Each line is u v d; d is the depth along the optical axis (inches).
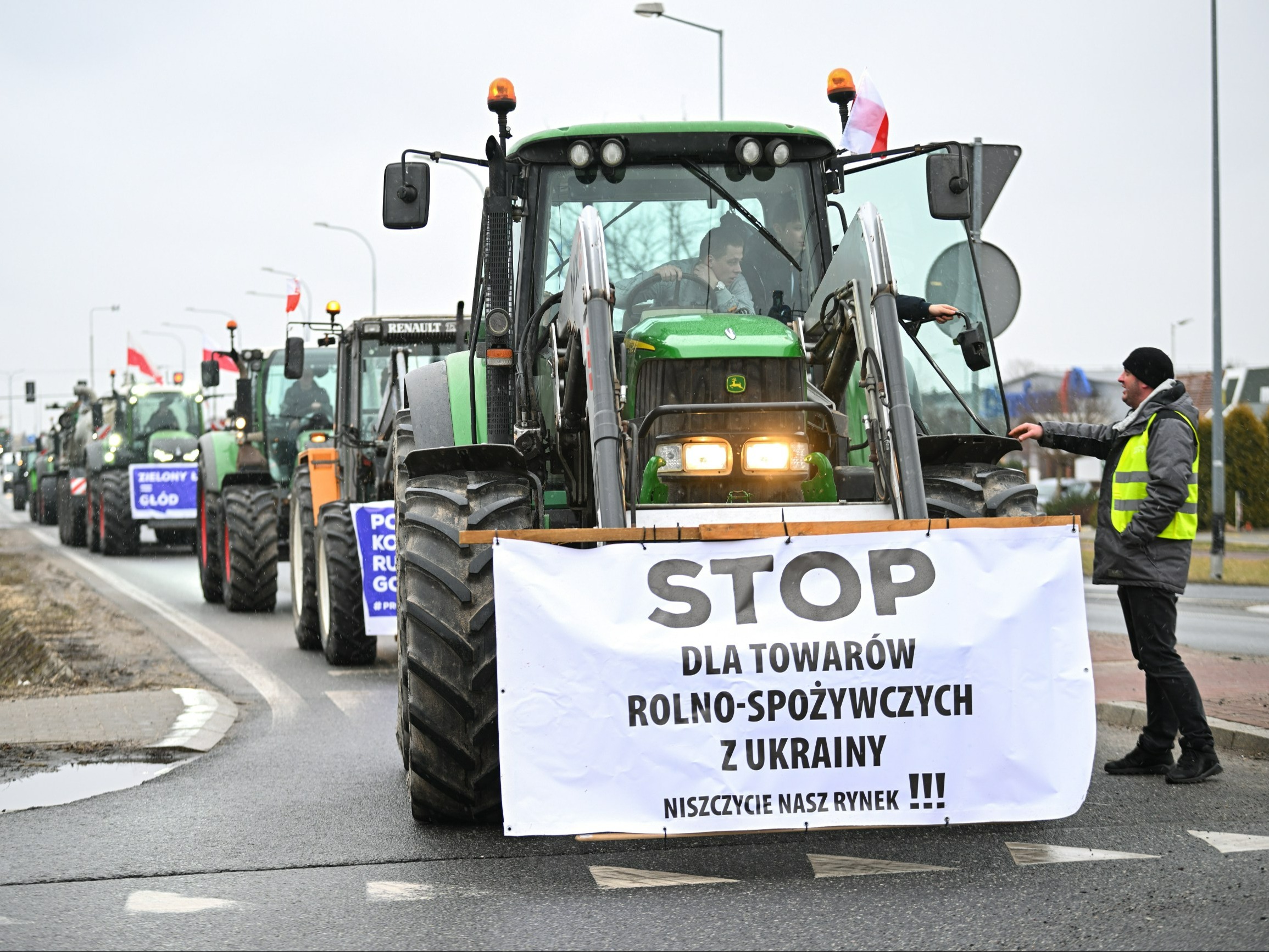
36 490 1663.4
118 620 555.2
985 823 216.1
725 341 225.1
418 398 273.6
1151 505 243.6
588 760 187.5
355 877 192.2
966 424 325.7
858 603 192.2
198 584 755.4
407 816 228.1
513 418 246.7
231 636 521.0
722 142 262.5
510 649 188.7
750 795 188.1
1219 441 904.3
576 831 186.1
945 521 195.6
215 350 676.7
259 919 173.8
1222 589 824.3
